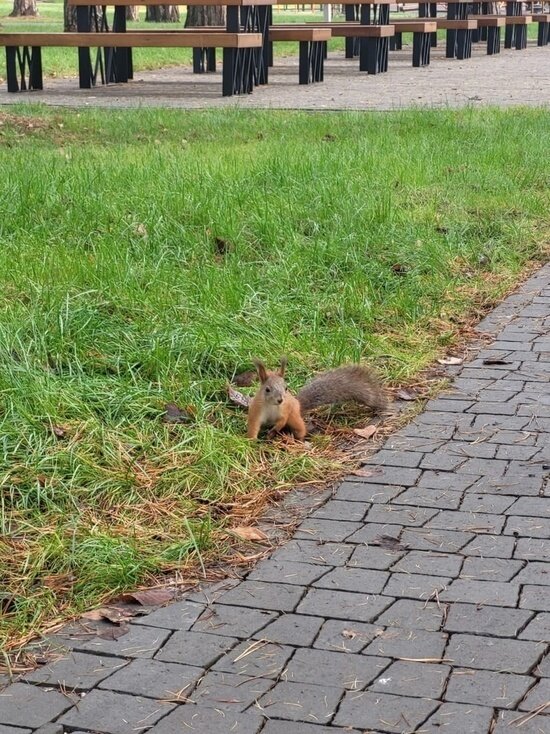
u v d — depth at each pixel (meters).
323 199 8.21
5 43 16.67
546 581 3.60
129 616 3.44
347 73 21.11
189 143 11.32
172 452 4.54
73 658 3.20
